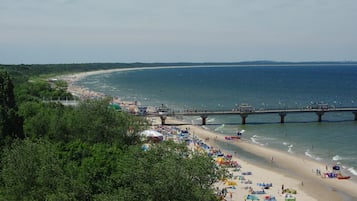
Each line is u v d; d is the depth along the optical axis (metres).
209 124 146.00
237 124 146.38
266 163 95.38
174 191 44.50
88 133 79.94
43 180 47.28
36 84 198.00
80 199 48.19
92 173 54.09
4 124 71.06
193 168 51.97
